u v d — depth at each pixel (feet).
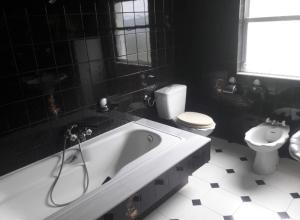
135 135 8.97
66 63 7.35
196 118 9.66
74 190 7.68
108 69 8.46
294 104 8.73
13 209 6.47
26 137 6.92
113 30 8.32
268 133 8.82
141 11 9.05
